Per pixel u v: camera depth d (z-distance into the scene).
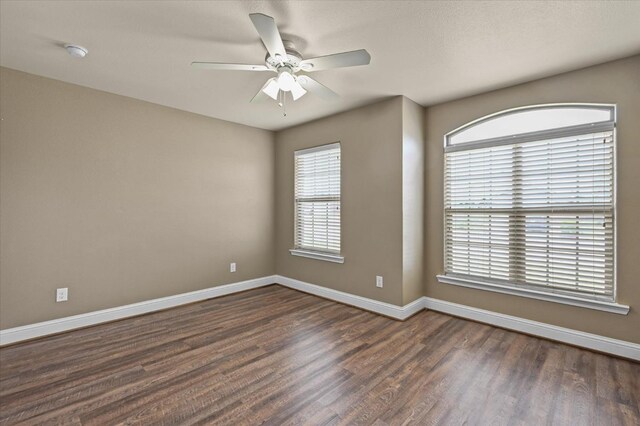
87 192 3.04
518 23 1.95
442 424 1.71
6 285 2.62
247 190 4.40
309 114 3.87
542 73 2.66
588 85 2.54
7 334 2.62
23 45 2.24
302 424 1.71
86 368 2.28
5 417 1.75
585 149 2.59
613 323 2.45
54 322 2.86
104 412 1.80
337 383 2.09
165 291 3.60
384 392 1.99
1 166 2.60
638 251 2.35
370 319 3.27
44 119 2.79
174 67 2.59
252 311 3.53
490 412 1.81
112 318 3.19
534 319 2.83
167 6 1.80
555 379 2.13
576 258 2.63
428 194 3.54
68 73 2.71
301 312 3.49
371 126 3.48
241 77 2.79
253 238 4.48
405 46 2.23
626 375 2.17
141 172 3.40
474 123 3.23
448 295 3.40
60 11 1.85
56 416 1.76
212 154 4.01
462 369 2.27
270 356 2.47
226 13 1.87
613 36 2.08
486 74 2.69
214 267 4.04
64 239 2.91
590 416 1.77
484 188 3.15
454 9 1.82
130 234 3.33
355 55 1.91
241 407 1.85
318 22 1.95
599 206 2.52
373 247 3.48
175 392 1.99
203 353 2.52
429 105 3.50
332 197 3.96
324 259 4.02
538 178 2.82
